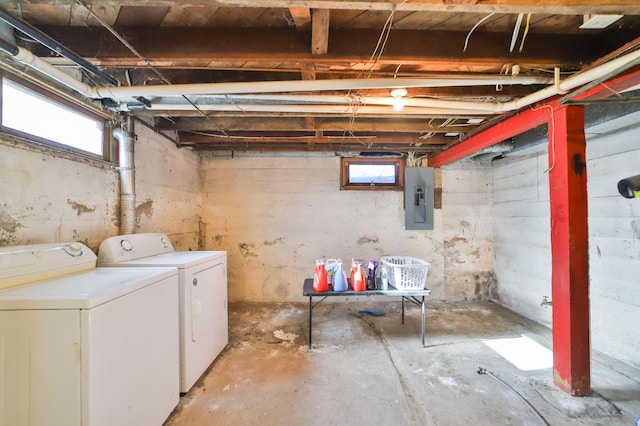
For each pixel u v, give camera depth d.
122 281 1.41
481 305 3.68
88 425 1.09
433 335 2.78
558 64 1.55
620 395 1.82
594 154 2.45
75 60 1.41
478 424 1.61
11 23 1.12
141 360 1.42
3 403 1.11
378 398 1.84
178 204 3.19
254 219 3.79
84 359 1.10
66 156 1.77
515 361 2.28
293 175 3.82
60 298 1.12
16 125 1.47
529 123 2.10
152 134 2.68
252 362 2.27
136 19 1.40
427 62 1.51
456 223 3.88
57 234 1.72
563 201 1.81
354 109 2.08
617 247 2.28
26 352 1.11
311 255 3.82
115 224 2.20
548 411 1.69
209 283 2.21
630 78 1.47
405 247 3.86
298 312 3.43
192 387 1.94
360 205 3.85
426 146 3.40
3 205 1.42
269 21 1.42
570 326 1.80
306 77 1.72
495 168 3.82
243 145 3.40
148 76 1.87
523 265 3.34
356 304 3.72
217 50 1.46
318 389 1.93
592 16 1.30
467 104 1.97
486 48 1.52
